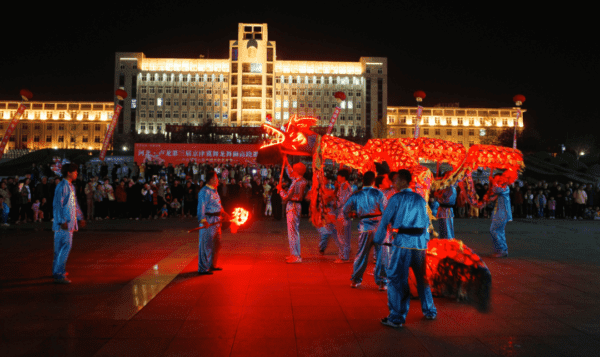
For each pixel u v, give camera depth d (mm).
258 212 17344
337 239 7855
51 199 15500
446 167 30344
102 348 3650
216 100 92062
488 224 15531
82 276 6523
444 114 98875
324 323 4359
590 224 16219
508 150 7473
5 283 6059
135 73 92000
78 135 95500
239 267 7285
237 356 3498
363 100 92938
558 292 5727
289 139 7871
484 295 5137
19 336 3932
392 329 4203
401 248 4328
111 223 14805
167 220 16078
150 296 5355
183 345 3725
